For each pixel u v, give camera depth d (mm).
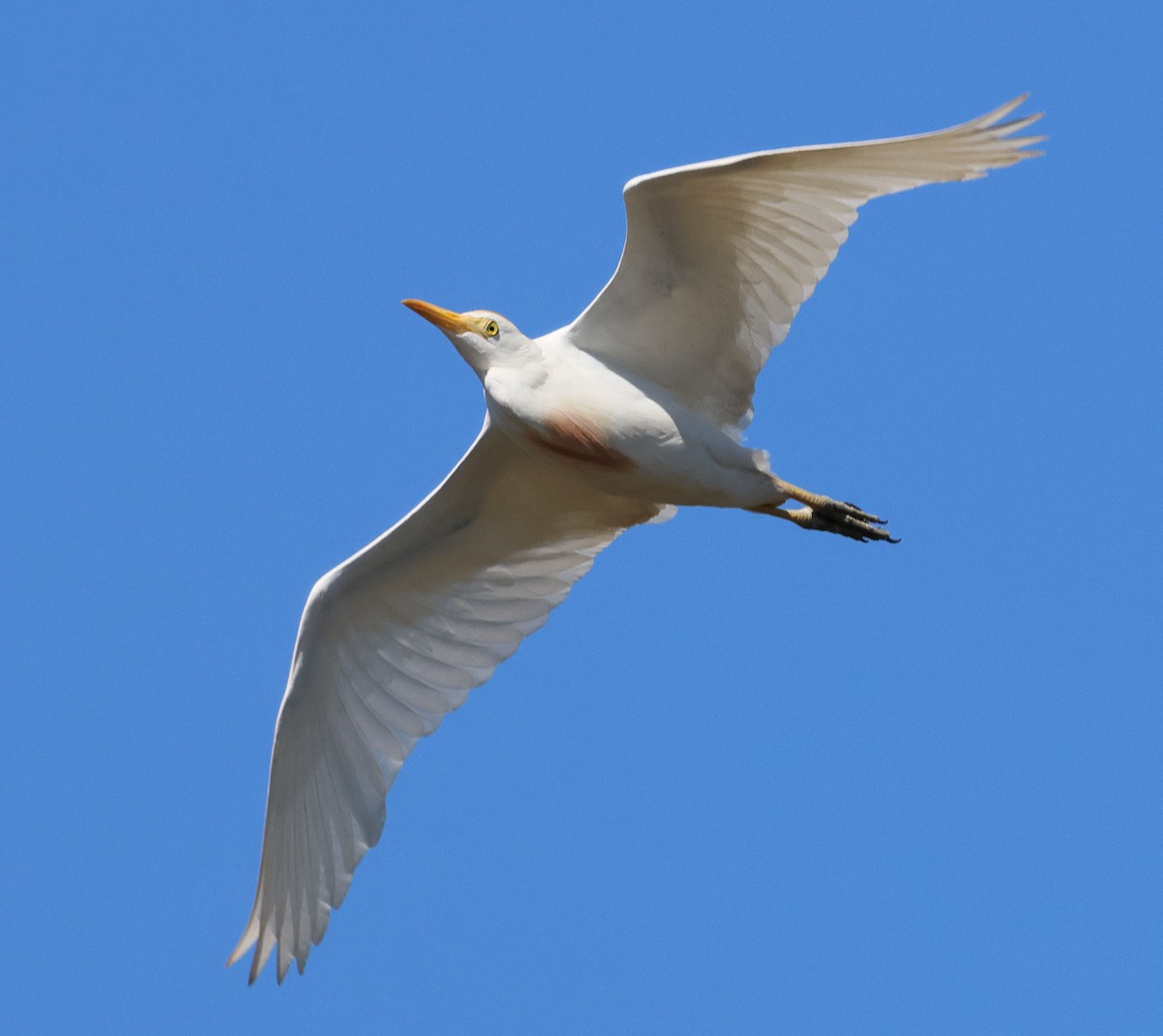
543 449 14734
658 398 14656
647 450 14609
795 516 15164
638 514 16172
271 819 16094
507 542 16250
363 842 16266
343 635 16297
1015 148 12891
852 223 13711
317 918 16109
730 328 14453
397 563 16094
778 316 14266
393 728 16484
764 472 14977
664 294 14328
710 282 14234
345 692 16406
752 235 13891
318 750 16328
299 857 16234
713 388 14766
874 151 13062
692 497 14977
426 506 15727
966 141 12875
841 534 15195
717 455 14719
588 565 16562
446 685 16609
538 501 15914
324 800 16328
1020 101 12594
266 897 16156
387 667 16516
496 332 14758
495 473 15594
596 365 14695
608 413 14492
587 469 14812
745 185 13477
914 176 13320
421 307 14859
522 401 14508
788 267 14039
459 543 16141
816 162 13211
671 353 14641
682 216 13789
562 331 14812
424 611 16484
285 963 16016
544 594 16609
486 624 16641
